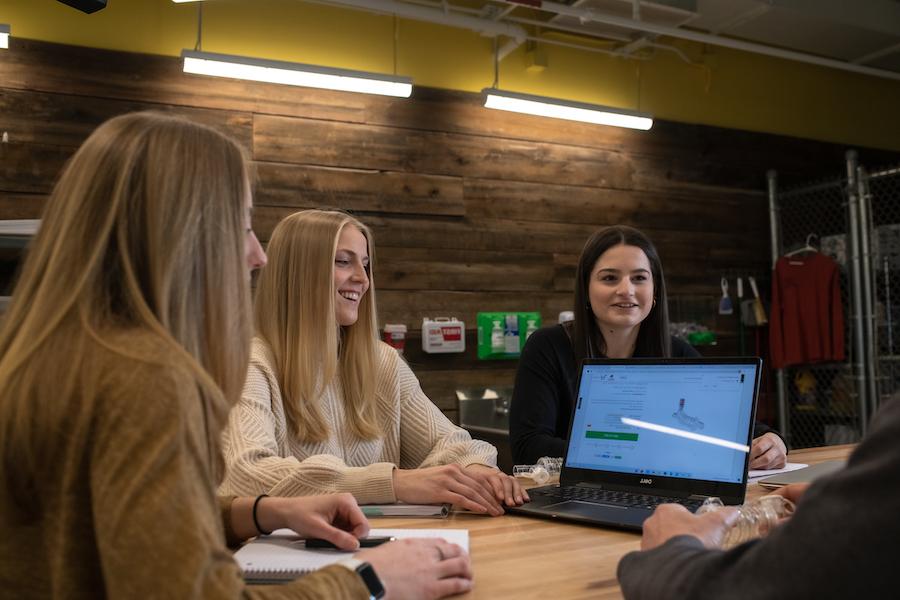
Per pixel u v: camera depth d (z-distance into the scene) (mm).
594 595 902
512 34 4211
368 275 1974
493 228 4516
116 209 752
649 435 1516
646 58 4949
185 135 803
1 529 686
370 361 1930
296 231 1825
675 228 5070
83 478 663
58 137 3566
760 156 5375
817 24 4727
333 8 4195
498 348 4406
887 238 4820
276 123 4008
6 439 670
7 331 740
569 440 1632
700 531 866
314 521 1103
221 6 3936
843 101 5699
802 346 5000
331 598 745
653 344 2377
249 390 1613
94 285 730
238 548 1180
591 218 4805
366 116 4223
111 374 667
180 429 655
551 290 4648
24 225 3072
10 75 3512
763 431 2090
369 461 1891
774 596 624
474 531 1260
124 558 616
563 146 4762
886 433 610
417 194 4320
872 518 585
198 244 785
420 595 859
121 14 3730
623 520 1261
